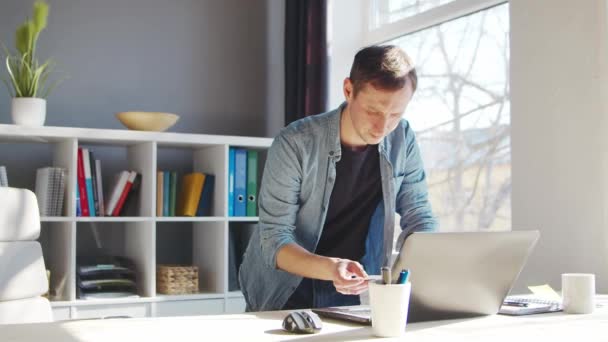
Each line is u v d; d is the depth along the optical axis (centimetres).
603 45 231
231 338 137
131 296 328
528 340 137
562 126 243
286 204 196
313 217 205
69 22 367
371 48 186
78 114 366
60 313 310
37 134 310
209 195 356
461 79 318
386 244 213
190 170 386
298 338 138
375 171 209
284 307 218
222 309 342
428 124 337
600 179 231
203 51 395
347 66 381
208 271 361
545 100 249
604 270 228
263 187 200
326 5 358
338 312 166
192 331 145
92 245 363
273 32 410
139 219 329
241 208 353
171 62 387
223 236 345
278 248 189
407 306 144
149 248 331
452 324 158
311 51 360
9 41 354
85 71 369
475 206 308
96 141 336
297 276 208
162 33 386
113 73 374
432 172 333
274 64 409
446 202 324
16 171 349
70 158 321
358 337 140
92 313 316
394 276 154
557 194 244
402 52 186
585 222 234
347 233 217
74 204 319
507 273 170
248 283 224
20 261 203
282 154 197
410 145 214
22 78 321
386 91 181
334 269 169
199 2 395
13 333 140
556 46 246
